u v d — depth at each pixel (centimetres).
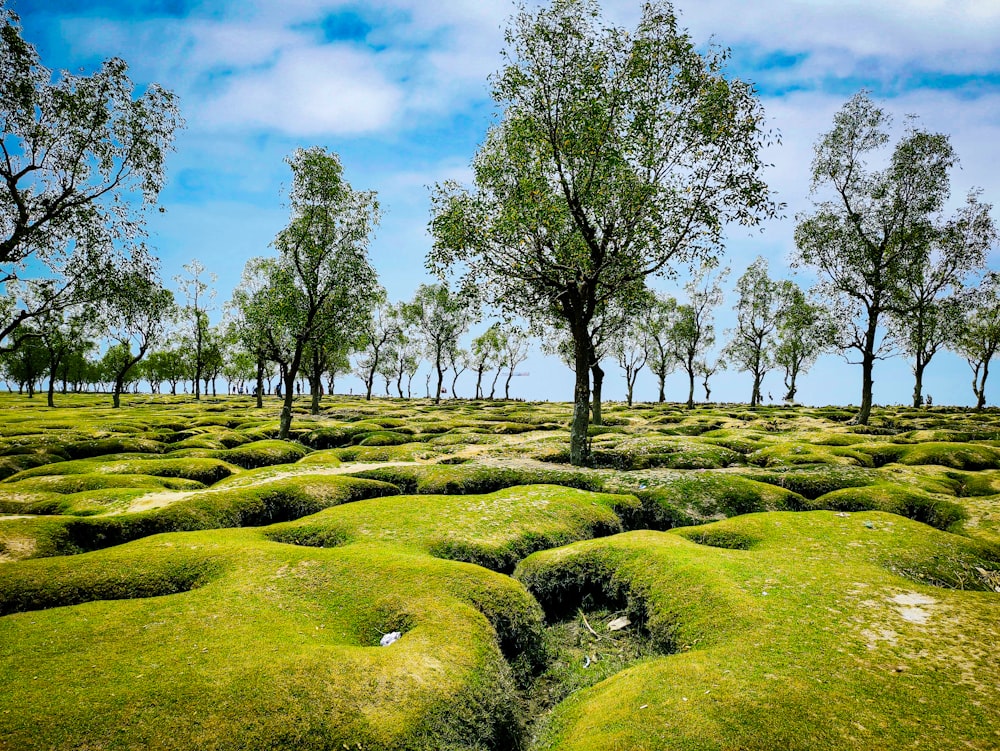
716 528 1864
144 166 2933
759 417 6384
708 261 3000
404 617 1223
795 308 7925
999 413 6500
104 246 2977
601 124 2862
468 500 2184
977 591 1285
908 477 2611
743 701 880
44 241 2803
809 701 865
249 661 983
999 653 973
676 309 8481
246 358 8725
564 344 6931
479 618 1238
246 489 2356
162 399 10531
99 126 2780
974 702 839
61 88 2659
